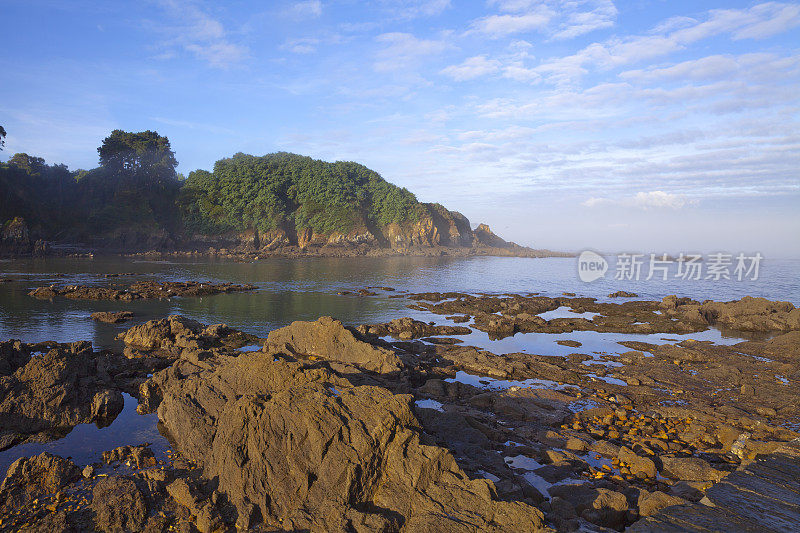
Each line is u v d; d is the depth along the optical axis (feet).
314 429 46.91
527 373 102.83
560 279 352.28
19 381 71.00
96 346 116.26
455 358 110.63
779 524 38.96
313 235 645.51
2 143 458.09
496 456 58.18
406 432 47.24
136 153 600.39
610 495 47.80
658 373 103.40
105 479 50.34
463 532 38.65
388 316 174.60
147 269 351.25
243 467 46.60
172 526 44.39
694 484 51.90
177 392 69.10
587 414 77.61
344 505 42.14
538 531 38.91
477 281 327.06
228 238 605.31
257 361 68.44
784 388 92.27
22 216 470.80
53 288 208.54
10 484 50.24
